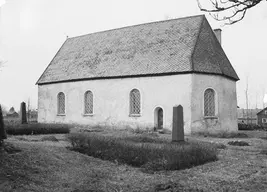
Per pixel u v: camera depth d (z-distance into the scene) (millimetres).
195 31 26500
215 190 7594
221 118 24766
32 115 52562
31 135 19375
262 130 31969
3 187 6875
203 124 23578
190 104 23109
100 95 27734
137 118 25391
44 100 32188
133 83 25844
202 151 11023
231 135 22922
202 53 24969
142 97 25234
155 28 29250
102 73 27781
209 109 24547
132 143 11258
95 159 10883
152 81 24891
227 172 9500
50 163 9422
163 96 24266
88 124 28344
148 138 15086
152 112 24641
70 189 7527
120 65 27344
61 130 21625
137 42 28719
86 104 29078
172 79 24016
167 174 9219
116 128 26422
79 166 9719
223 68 25688
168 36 27453
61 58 33625
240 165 10586
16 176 7727
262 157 12312
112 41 30938
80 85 29250
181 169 9867
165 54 25797
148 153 10227
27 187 7215
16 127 19547
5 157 8828
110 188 7836
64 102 30703
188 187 7812
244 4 4434
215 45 27219
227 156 12461
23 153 9727
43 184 7668
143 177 8930
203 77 23922
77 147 11992
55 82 31062
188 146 10961
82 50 32594
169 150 10203
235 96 27578
